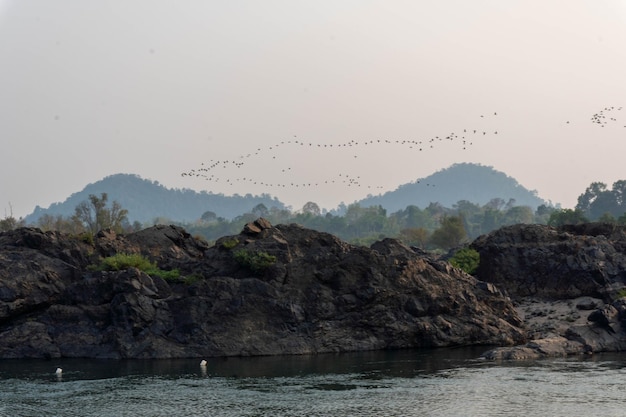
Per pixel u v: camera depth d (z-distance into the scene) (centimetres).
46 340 9438
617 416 5825
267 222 11081
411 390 6900
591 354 8819
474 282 10600
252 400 6638
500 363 8288
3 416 6253
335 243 10688
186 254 11469
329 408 6294
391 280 10131
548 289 12250
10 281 9794
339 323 9750
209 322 9494
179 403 6575
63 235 10881
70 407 6512
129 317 9438
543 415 5919
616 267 11994
